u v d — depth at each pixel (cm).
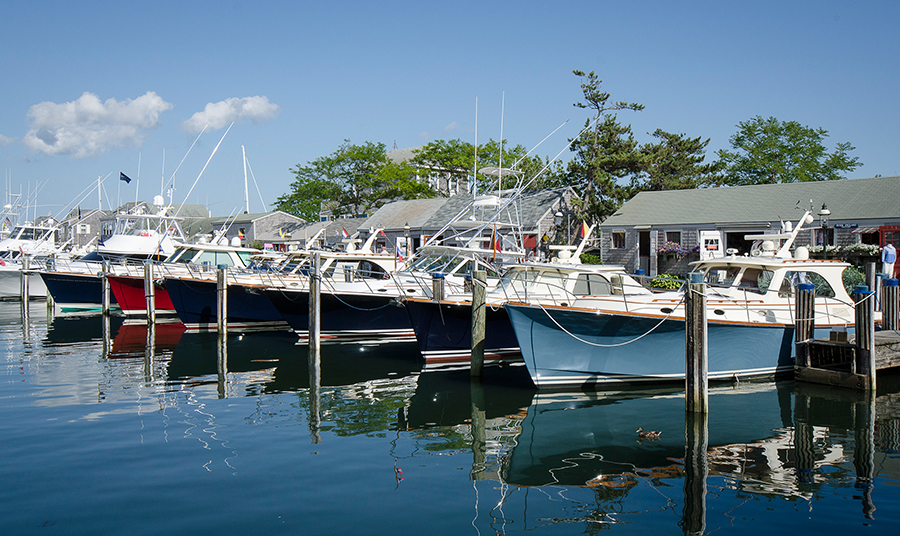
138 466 897
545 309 1279
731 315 1363
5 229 4538
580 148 3650
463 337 1655
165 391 1363
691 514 748
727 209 2883
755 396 1266
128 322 2505
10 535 688
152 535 691
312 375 1543
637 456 945
